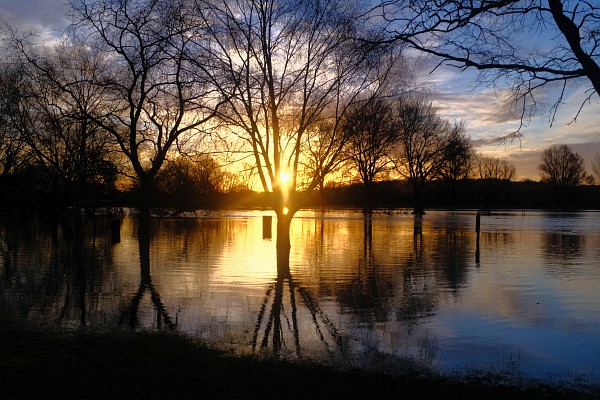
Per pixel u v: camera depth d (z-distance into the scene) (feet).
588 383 23.35
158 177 152.46
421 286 48.16
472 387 22.00
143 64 85.56
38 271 54.65
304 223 159.84
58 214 131.13
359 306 39.55
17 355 24.45
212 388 20.83
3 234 104.37
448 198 314.76
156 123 96.17
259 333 31.48
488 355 27.81
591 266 62.28
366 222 162.81
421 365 25.53
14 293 42.47
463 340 30.63
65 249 76.59
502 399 20.65
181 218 177.58
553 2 24.50
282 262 63.77
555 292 45.52
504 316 36.58
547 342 30.42
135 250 76.13
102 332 29.89
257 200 283.38
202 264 61.36
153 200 180.14
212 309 37.76
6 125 113.91
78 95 104.78
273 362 24.61
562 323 34.76
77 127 116.26
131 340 27.63
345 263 63.87
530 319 35.83
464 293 44.91
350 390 21.09
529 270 58.59
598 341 30.63
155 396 19.85
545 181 364.79
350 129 67.51
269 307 38.81
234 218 181.16
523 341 30.60
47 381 21.12
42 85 102.01
